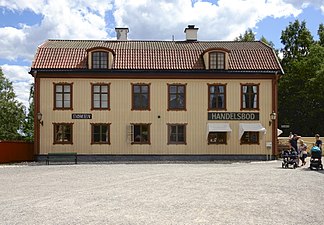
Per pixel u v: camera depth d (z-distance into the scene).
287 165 27.20
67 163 33.03
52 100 35.66
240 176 21.17
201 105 36.12
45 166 29.61
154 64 36.53
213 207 12.47
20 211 11.92
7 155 33.75
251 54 38.00
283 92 61.97
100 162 34.00
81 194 15.13
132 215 11.31
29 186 17.64
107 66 36.12
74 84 35.84
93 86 35.94
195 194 15.02
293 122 61.72
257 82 36.34
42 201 13.62
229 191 15.77
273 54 38.16
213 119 36.12
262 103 36.28
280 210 11.99
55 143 35.53
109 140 35.81
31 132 69.25
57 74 35.69
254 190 16.03
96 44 39.62
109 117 35.88
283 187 16.89
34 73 35.50
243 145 36.06
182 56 37.53
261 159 36.03
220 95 36.28
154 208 12.31
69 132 35.72
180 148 35.88
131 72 35.94
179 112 36.03
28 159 36.19
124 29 42.91
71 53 37.25
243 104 36.28
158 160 35.75
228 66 36.56
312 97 58.44
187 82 36.25
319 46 61.50
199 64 36.78
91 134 35.75
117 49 38.00
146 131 36.03
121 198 14.16
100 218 10.94
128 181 19.20
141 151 35.84
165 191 15.80
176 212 11.72
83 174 22.84
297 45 67.12
